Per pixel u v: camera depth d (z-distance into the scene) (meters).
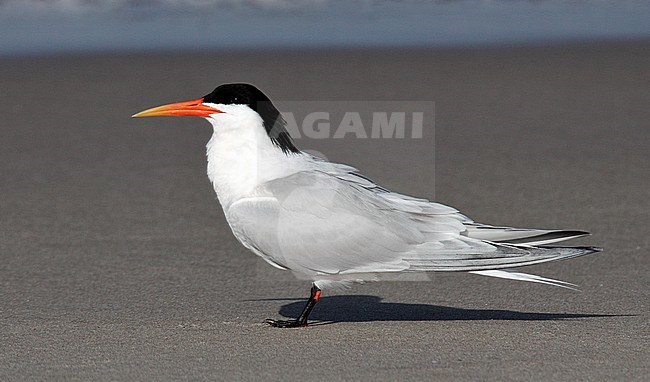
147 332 8.35
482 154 16.75
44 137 18.61
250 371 7.30
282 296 9.69
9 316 8.86
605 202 13.55
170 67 27.14
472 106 21.28
